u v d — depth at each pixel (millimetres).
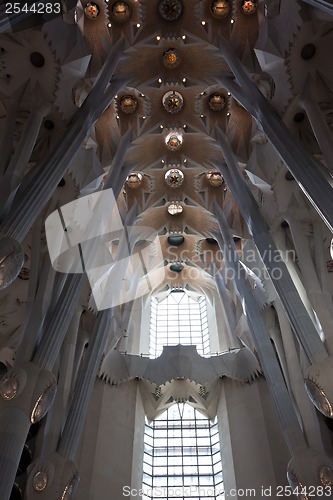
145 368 18328
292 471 11938
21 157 11484
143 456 16906
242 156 17719
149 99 19000
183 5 17766
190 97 18938
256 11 16688
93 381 14719
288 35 12883
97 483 14844
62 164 11930
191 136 19703
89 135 16672
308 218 14914
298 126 14062
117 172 17719
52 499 11750
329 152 11352
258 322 15570
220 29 17359
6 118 12609
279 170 15156
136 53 17953
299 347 14930
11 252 9422
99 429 16188
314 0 10617
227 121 18688
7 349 16188
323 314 12273
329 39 12766
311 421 12797
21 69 12992
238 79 15570
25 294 16250
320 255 13852
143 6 17453
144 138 19484
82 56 13328
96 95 14734
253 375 17703
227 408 17500
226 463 16125
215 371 18172
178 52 18094
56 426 13320
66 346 15586
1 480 9031
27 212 10414
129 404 17594
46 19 12531
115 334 18500
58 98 13336
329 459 11836
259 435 16000
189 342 21422
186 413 18516
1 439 9633
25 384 10469
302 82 13102
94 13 17031
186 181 21094
